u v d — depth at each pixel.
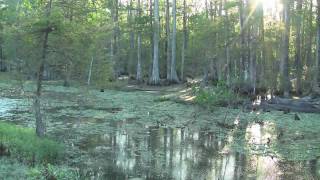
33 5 13.00
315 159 13.11
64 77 13.90
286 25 28.11
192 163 12.54
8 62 13.11
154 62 38.31
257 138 16.14
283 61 27.94
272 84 27.58
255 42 29.73
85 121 19.34
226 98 24.42
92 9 14.45
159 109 23.69
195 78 45.88
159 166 12.16
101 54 14.54
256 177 11.23
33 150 11.64
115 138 15.75
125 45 50.72
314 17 41.47
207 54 37.38
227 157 13.32
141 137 16.09
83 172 11.16
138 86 37.47
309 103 23.50
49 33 12.73
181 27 54.56
